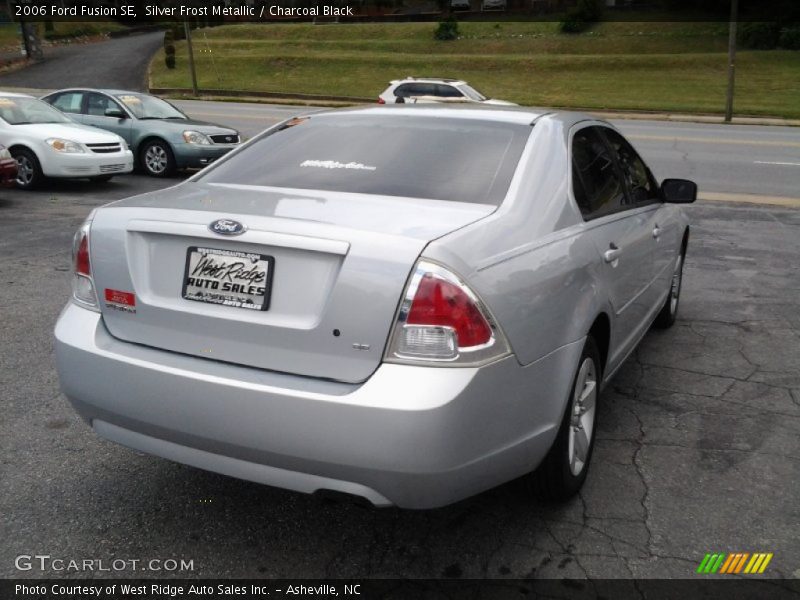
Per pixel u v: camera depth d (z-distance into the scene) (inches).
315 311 100.4
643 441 152.9
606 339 139.8
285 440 98.6
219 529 121.0
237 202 115.6
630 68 1654.8
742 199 466.6
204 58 1796.3
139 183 532.4
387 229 101.4
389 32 2235.5
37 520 122.1
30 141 477.4
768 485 136.3
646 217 171.2
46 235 343.3
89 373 111.9
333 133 143.3
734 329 227.0
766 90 1400.1
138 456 143.4
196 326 107.0
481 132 136.5
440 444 94.8
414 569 111.7
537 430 110.4
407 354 96.2
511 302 103.3
